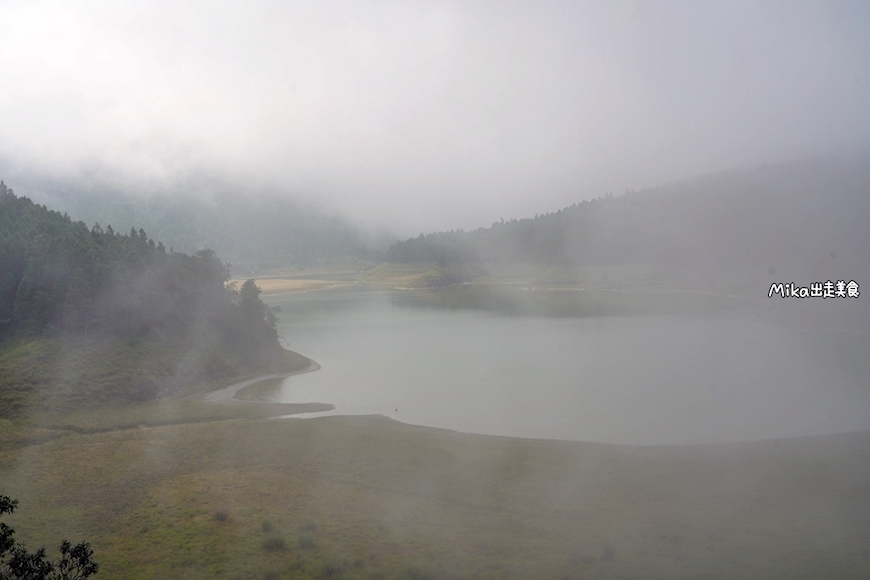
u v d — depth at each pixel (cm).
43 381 7519
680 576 3041
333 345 13112
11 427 6488
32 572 2483
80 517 4116
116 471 5100
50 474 5025
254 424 6631
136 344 8794
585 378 9288
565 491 4522
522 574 3069
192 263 11119
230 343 10362
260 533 3712
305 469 5119
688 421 6744
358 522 3919
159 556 3419
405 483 4741
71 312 8506
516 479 4816
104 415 7125
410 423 6788
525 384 8912
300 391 8688
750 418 6819
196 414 7300
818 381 8781
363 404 7819
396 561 3275
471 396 8188
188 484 4728
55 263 8869
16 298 8862
